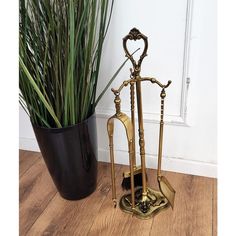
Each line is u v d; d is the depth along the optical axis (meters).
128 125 0.90
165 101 1.14
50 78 0.93
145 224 1.02
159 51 1.06
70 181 1.07
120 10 1.03
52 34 0.85
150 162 1.29
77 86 0.95
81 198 1.14
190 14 0.96
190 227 1.00
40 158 1.42
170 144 1.22
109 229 1.01
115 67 1.13
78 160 1.03
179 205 1.09
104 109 1.23
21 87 0.92
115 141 1.30
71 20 0.78
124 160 1.33
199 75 1.05
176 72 1.07
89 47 0.91
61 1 0.84
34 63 0.91
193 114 1.13
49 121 1.00
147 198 1.07
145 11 1.01
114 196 1.07
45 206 1.12
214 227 1.00
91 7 0.91
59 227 1.03
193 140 1.18
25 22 0.83
